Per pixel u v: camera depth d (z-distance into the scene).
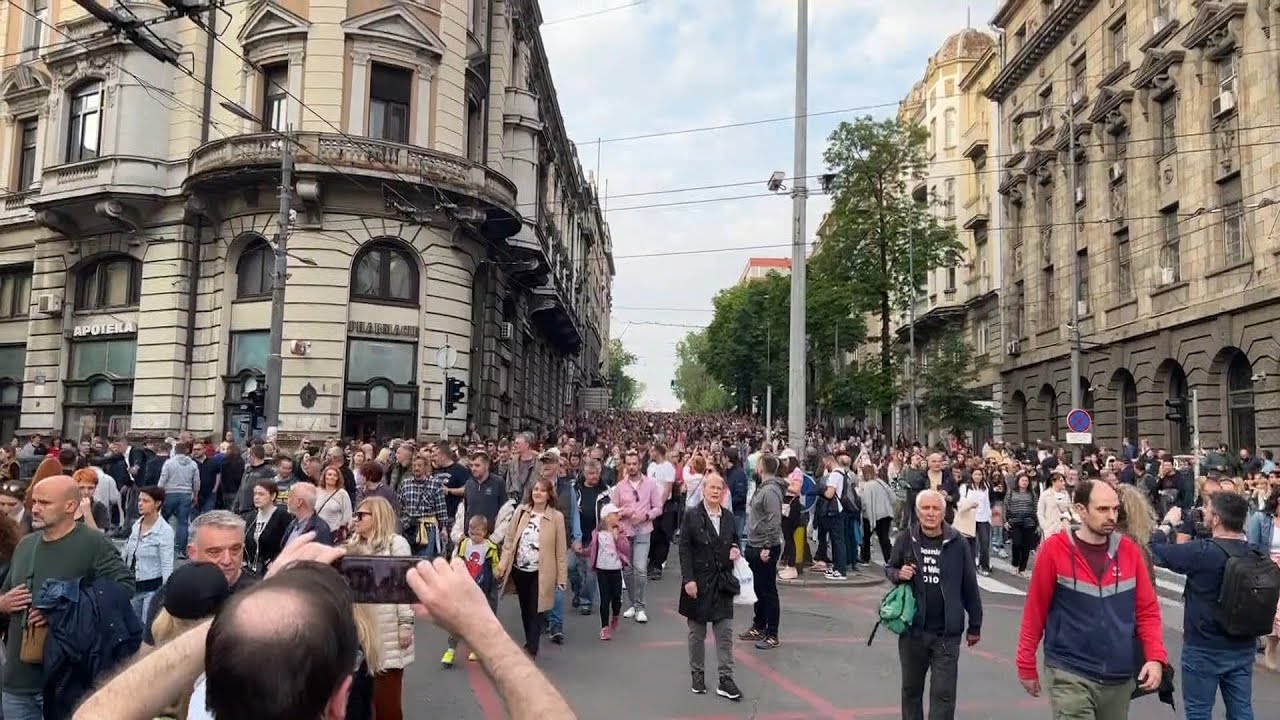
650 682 8.18
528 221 32.53
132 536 7.92
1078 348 26.36
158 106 27.08
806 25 18.41
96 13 12.34
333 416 23.55
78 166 27.17
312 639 1.30
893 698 7.74
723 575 7.76
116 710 1.62
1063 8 33.69
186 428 25.77
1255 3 22.78
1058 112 35.25
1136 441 29.42
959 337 40.06
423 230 25.14
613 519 10.23
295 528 7.40
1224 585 5.70
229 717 1.28
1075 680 4.79
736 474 15.75
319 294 23.86
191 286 26.36
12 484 7.82
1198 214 25.19
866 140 39.97
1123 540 4.91
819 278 41.16
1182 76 26.11
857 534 15.77
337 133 23.55
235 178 24.03
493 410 30.11
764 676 8.44
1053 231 35.78
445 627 1.60
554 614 9.81
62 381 28.89
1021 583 14.59
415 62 25.25
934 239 39.34
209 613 3.24
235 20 25.95
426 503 11.31
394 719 5.65
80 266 28.88
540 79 40.12
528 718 1.47
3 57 31.41
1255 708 7.62
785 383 65.25
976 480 15.61
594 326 77.44
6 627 5.39
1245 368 23.91
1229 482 11.75
